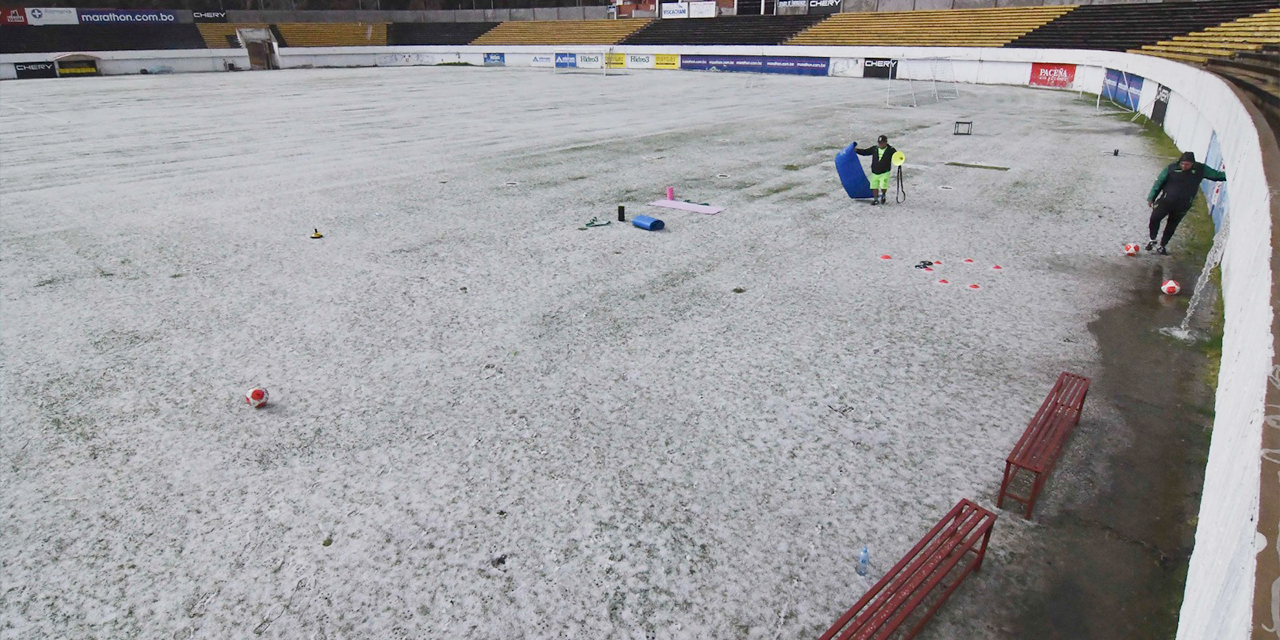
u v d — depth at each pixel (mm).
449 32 63406
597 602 3607
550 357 6203
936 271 8297
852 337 6570
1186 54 23656
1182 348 6238
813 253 8984
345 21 63281
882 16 45125
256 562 3883
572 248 9273
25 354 6367
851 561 3855
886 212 10945
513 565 3852
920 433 5023
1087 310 7117
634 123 21812
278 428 5160
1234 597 1979
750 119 22391
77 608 3592
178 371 6031
